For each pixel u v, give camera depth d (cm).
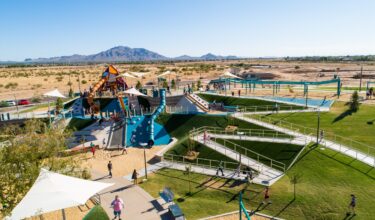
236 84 8388
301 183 2616
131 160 3766
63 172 2300
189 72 13825
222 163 3241
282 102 5209
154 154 3959
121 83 6681
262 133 3828
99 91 6322
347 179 2569
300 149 3180
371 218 2073
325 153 3030
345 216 2127
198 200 2547
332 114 4409
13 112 5762
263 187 2634
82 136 4634
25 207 1451
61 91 8944
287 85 7694
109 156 3956
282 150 3231
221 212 2314
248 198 2502
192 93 6109
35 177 2036
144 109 5794
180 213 2173
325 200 2323
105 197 2686
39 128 2558
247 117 4459
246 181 2786
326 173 2700
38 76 14100
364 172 2645
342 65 18162
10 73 16088
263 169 2991
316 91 6494
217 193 2652
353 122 4025
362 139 3478
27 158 2147
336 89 6769
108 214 2358
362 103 4906
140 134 4688
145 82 10338
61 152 2606
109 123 5088
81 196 1577
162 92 5562
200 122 4662
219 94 6203
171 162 3541
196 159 3447
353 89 6725
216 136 3866
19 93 9062
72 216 2336
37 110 5938
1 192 2002
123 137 4616
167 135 4653
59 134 2397
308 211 2231
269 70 14075
